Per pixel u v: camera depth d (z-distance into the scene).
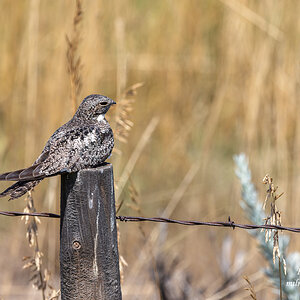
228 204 12.68
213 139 14.13
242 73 12.90
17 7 13.69
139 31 14.39
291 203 11.31
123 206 12.59
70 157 6.32
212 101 14.09
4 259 11.82
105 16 13.61
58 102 12.49
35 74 12.42
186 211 12.85
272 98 12.21
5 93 13.43
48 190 11.12
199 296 10.30
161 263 10.23
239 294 10.13
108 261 5.89
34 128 12.41
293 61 12.27
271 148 12.17
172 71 14.15
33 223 7.19
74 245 5.83
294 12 12.48
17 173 5.90
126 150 13.28
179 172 13.47
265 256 8.22
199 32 14.30
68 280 5.92
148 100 14.17
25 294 10.77
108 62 13.49
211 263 11.66
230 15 13.12
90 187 5.75
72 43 9.27
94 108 7.42
